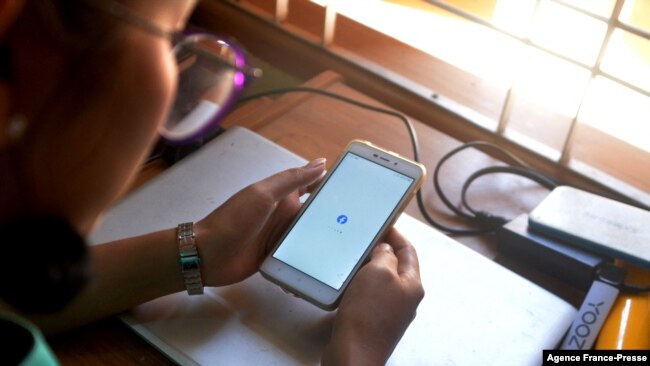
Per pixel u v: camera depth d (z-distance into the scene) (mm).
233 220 655
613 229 736
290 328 648
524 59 866
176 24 345
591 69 811
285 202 725
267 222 705
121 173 340
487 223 799
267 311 662
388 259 649
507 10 882
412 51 1047
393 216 688
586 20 843
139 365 634
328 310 649
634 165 881
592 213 757
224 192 775
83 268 324
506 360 631
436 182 838
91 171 324
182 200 761
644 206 822
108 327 665
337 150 884
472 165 892
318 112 945
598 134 929
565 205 768
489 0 923
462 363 626
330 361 585
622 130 912
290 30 1049
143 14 321
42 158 306
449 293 688
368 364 574
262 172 800
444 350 636
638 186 852
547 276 756
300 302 672
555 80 909
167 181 779
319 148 885
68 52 297
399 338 610
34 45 293
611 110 905
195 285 661
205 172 793
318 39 1039
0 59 291
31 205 308
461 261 722
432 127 968
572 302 727
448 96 977
